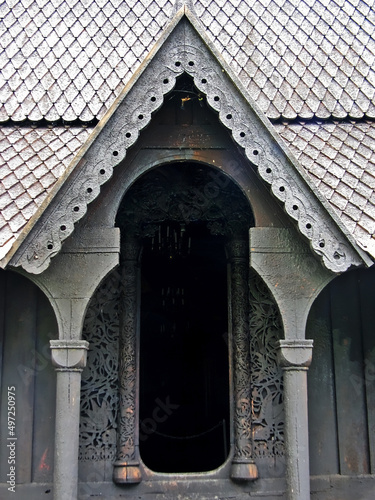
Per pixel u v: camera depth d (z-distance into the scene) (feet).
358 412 29.66
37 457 28.81
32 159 28.91
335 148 30.04
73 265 26.37
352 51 34.76
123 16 35.27
